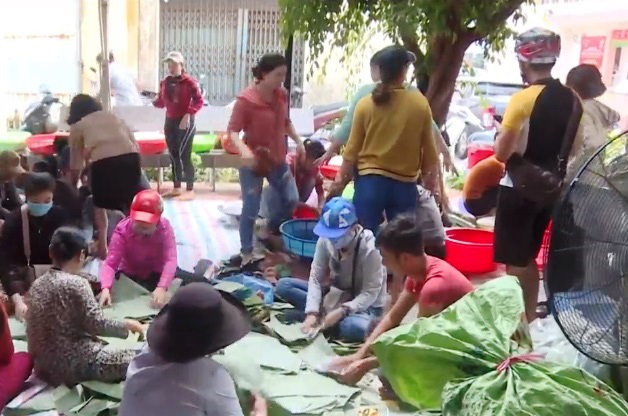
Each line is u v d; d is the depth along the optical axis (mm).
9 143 5523
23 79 7348
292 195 4648
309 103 6723
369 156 3773
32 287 2969
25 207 3670
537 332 3023
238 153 4363
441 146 4703
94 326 2881
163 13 7566
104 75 5207
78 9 7207
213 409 2025
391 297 3609
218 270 4270
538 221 3318
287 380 2902
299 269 4246
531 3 4816
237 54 7551
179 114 6031
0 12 7160
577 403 2055
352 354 3266
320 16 4867
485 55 5047
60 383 2887
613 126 4270
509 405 2057
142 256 3789
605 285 2195
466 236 4824
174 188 6254
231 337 2049
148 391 2012
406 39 4797
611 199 2193
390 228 2904
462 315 2492
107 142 4238
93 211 4445
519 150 3254
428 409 2418
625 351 2180
